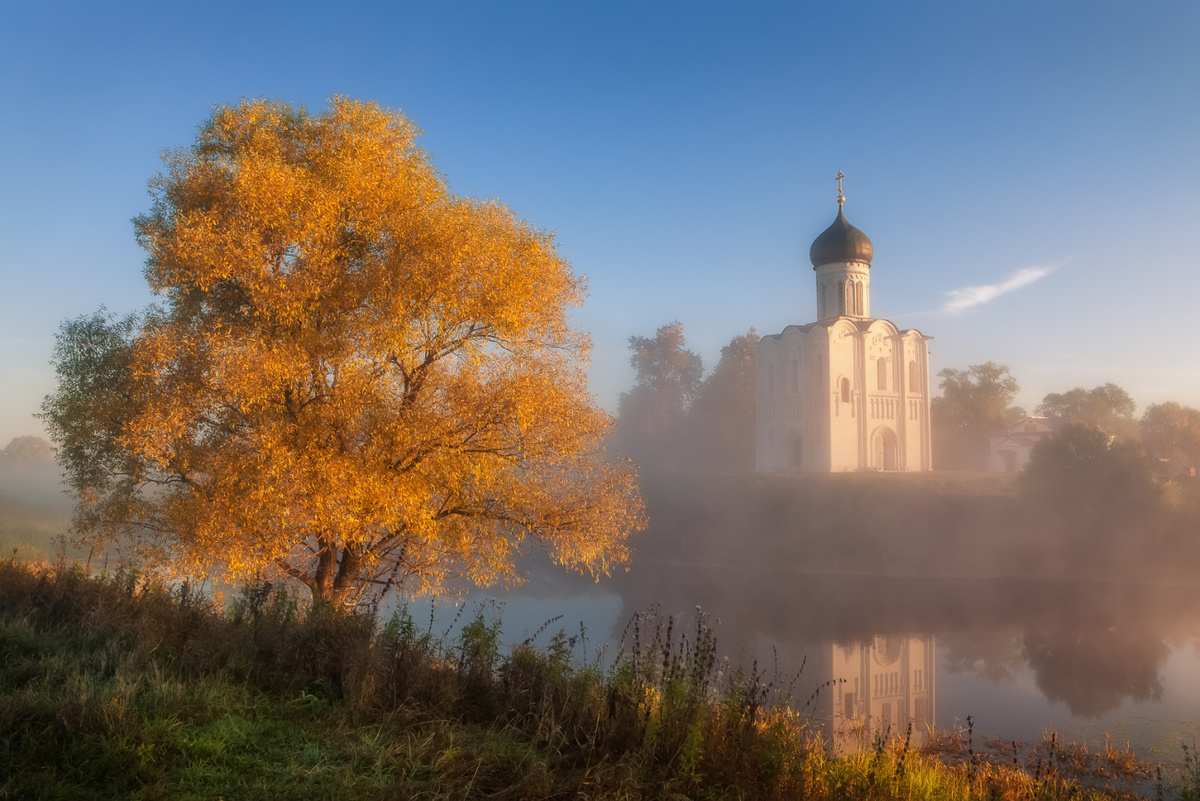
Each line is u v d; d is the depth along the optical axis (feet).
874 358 227.61
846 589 139.03
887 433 227.20
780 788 21.65
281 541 41.47
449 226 43.37
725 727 23.43
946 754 50.16
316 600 34.83
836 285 236.22
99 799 16.69
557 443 47.88
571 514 50.37
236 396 39.81
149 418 38.09
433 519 45.68
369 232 43.93
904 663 83.97
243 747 20.31
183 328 43.32
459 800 18.42
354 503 40.14
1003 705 66.18
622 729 22.77
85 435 44.57
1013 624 106.63
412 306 42.65
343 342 41.63
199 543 40.73
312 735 21.52
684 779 20.56
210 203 44.09
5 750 17.90
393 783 18.65
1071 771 47.29
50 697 21.08
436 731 22.24
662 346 296.30
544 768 19.69
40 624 31.01
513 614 102.53
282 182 40.22
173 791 17.47
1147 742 54.60
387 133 46.80
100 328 46.42
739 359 285.43
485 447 46.29
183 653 27.07
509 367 46.32
